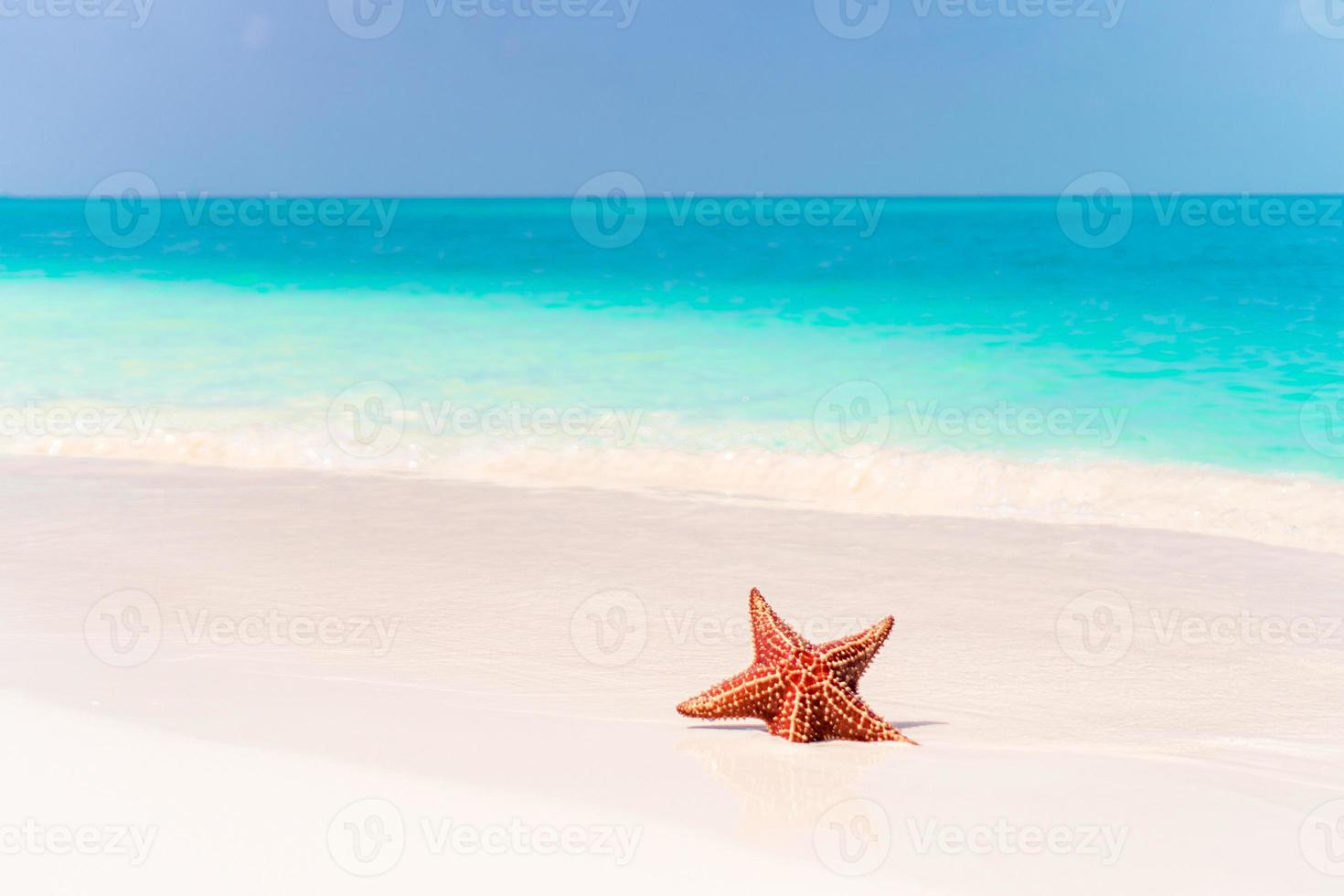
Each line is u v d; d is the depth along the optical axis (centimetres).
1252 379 1380
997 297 2084
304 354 1584
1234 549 782
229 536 783
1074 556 762
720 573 707
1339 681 525
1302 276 2253
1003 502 921
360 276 2428
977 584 693
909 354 1593
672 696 474
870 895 287
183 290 2219
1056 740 434
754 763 377
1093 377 1423
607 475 1013
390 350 1617
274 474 1012
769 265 2622
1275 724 465
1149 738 440
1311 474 967
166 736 394
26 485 947
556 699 462
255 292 2200
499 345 1667
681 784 356
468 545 768
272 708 431
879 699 495
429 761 375
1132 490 938
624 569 714
